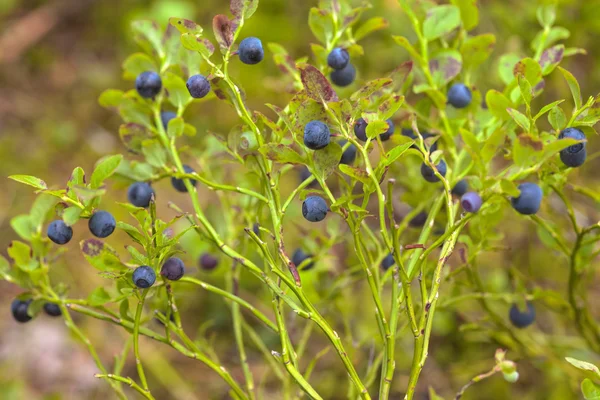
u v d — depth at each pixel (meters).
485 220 0.48
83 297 0.80
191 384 0.71
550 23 0.52
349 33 0.49
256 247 0.49
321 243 0.51
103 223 0.43
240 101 0.43
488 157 0.42
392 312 0.44
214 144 0.53
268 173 0.44
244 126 0.45
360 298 0.68
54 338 0.79
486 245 0.49
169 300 0.45
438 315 0.66
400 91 0.46
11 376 0.75
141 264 0.44
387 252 0.50
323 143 0.42
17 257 0.47
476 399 0.65
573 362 0.43
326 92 0.42
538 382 0.65
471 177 0.44
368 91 0.42
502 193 0.43
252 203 0.52
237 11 0.43
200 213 0.45
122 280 0.44
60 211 0.43
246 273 0.57
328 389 0.65
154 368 0.72
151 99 0.48
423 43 0.49
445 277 0.50
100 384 0.74
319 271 0.54
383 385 0.43
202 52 0.43
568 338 0.62
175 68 0.49
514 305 0.52
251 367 0.70
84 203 0.42
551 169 0.45
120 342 0.77
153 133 0.48
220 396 0.69
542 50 0.51
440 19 0.49
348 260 0.54
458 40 0.51
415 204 0.51
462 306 0.66
